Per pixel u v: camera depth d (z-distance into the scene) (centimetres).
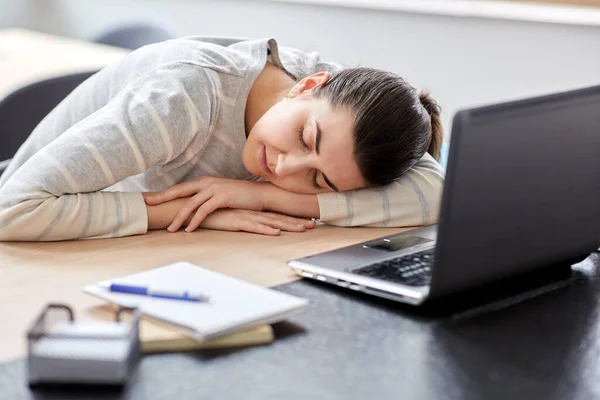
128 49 319
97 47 325
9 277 118
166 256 130
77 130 142
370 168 147
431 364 94
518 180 103
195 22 455
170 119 142
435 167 163
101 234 140
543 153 105
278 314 99
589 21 309
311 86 155
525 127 101
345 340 99
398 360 94
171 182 162
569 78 319
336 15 391
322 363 93
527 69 331
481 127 95
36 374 85
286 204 153
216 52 158
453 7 349
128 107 143
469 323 105
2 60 300
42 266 123
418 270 117
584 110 108
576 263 130
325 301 111
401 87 150
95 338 88
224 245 138
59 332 89
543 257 114
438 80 360
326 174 146
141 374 89
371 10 376
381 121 144
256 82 161
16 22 518
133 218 142
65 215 136
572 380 91
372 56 382
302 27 406
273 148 149
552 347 99
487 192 100
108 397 84
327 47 398
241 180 155
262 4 420
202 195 148
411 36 364
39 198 136
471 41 345
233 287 107
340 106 145
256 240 142
